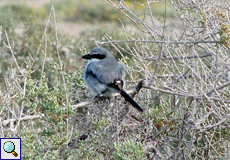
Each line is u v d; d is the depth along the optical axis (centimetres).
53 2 4300
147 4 1088
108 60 1038
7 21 2156
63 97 840
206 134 962
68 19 3834
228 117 875
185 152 980
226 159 920
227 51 1024
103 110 973
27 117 855
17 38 1917
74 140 904
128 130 975
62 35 2178
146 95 1065
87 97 1049
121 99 1002
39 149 795
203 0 1039
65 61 1825
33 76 1684
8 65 1752
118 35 1988
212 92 883
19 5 3722
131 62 1703
